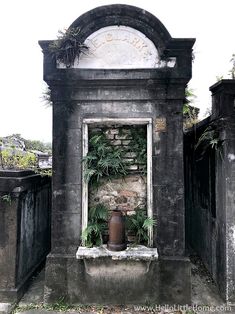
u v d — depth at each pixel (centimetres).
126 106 354
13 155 465
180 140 349
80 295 347
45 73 352
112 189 369
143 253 331
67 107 355
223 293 353
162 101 352
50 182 525
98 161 354
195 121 531
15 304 344
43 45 351
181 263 342
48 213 517
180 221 347
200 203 487
